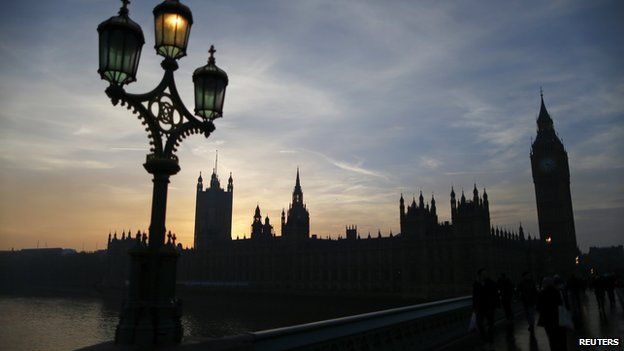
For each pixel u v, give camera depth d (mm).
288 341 8664
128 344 6480
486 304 17047
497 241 120438
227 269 173875
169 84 7801
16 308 124812
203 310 108500
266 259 161250
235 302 128500
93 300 150250
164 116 7641
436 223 132875
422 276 120438
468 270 112938
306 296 139125
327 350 10016
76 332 78312
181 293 164875
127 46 6945
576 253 156125
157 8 7895
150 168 7461
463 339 19391
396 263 127062
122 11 7191
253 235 194125
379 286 129125
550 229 161375
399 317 14297
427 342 16375
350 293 132750
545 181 166125
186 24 8008
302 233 166000
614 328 23359
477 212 113812
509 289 23016
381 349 12734
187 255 191500
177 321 6977
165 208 7445
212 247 182250
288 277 152375
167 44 7789
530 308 21203
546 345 18094
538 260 154500
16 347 64250
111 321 93250
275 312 100062
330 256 142250
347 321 11055
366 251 134250
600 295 29406
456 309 20125
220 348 6723
